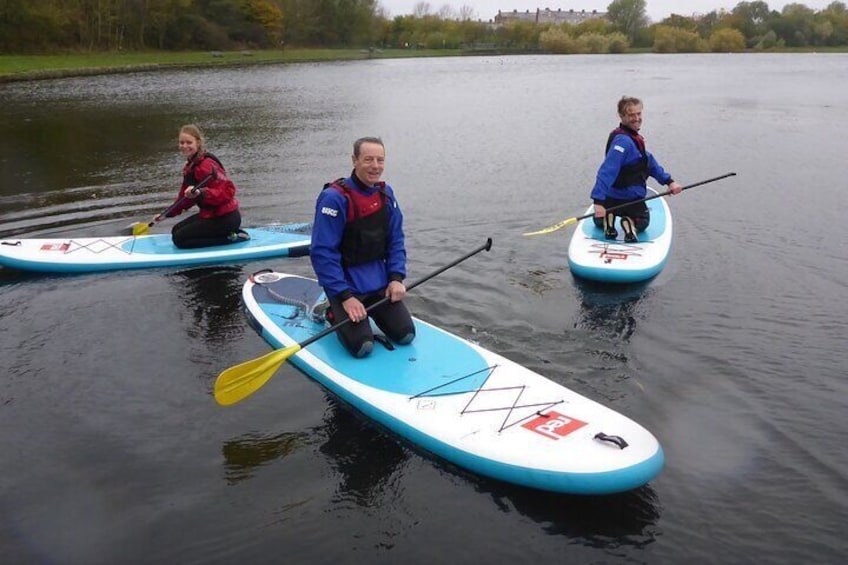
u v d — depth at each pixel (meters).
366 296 4.71
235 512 3.50
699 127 16.69
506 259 7.10
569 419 3.83
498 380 4.27
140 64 40.62
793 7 83.12
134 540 3.33
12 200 9.76
